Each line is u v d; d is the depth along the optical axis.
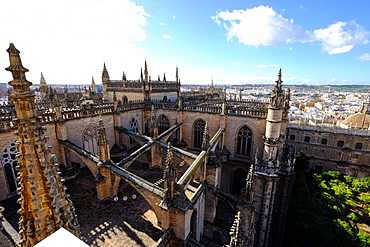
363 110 109.81
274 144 41.47
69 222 12.38
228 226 38.78
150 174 43.06
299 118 118.62
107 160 32.09
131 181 29.11
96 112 43.66
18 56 10.95
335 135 89.56
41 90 87.50
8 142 30.58
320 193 66.31
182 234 27.00
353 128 92.50
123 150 49.09
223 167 52.28
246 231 34.31
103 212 30.14
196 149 55.41
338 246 52.06
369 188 72.88
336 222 52.34
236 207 35.28
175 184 26.61
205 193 39.62
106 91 72.12
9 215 27.77
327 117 135.00
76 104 59.97
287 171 45.53
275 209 47.88
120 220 28.66
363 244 50.75
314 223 52.19
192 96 101.69
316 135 93.12
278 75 39.34
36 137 11.20
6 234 15.63
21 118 11.04
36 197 11.41
